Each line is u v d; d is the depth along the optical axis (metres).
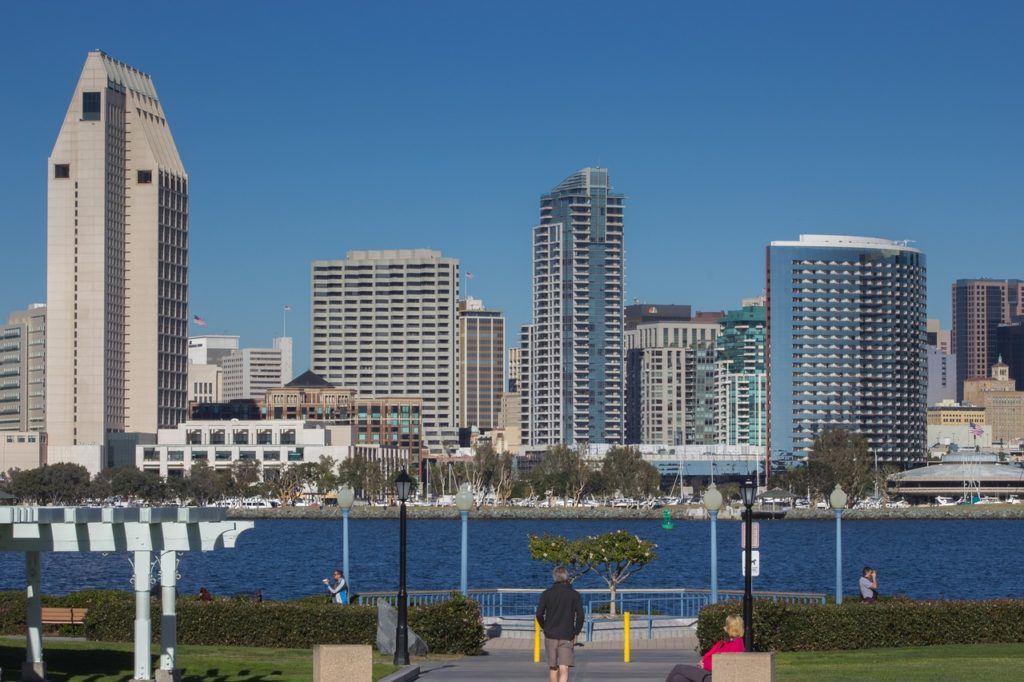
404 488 62.62
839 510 88.25
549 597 50.53
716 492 83.56
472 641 68.94
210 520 54.41
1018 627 70.44
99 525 53.75
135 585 54.06
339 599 78.38
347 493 84.31
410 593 90.81
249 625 69.75
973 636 70.31
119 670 58.50
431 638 68.44
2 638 71.44
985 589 171.62
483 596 106.12
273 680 55.91
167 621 54.38
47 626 74.94
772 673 44.34
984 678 54.12
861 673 56.34
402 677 55.91
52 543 53.41
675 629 83.31
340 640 69.38
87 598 77.56
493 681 56.75
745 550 63.84
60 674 57.22
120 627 71.38
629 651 67.62
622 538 90.19
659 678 57.59
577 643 77.06
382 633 66.50
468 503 81.12
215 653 65.69
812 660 63.06
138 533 53.81
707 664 47.12
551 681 50.34
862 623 69.25
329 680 47.19
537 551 89.50
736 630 47.75
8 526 53.16
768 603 69.25
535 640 65.12
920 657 63.50
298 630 69.50
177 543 54.06
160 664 55.09
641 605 106.88
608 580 97.31
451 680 57.16
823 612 69.19
